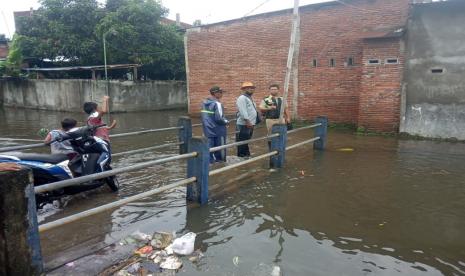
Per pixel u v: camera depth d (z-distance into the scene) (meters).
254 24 13.69
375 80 10.68
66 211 4.85
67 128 5.38
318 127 8.64
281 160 6.96
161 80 22.28
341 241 3.94
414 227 4.31
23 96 22.75
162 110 20.81
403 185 5.88
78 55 21.48
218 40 14.70
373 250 3.75
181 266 3.41
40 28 21.72
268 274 3.27
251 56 13.94
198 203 5.02
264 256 3.60
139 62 20.84
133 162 7.58
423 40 9.90
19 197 2.82
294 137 10.54
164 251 3.68
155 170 6.82
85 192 5.57
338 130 11.84
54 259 3.53
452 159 7.65
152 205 4.96
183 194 5.41
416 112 10.20
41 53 21.34
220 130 7.39
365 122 10.97
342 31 11.83
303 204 5.03
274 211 4.77
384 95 10.59
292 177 6.34
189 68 15.70
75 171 5.09
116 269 3.36
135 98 19.91
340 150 8.66
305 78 12.77
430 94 9.95
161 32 21.78
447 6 9.48
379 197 5.32
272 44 13.36
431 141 9.80
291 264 3.45
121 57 21.16
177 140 10.05
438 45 9.72
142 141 9.95
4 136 11.73
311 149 8.80
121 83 19.28
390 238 4.03
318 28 12.29
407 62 10.18
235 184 5.93
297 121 13.14
